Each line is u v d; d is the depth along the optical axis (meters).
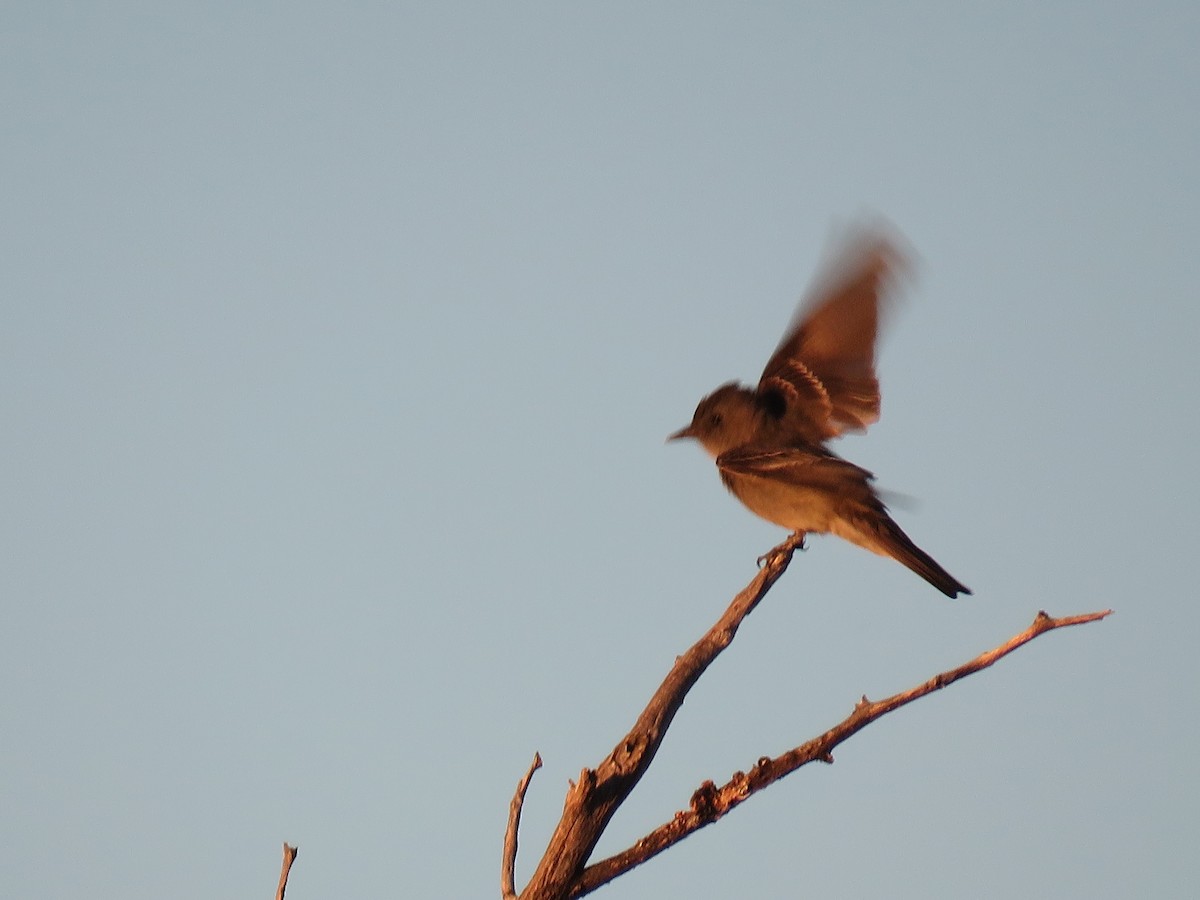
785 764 7.94
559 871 7.88
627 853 7.96
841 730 8.00
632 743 8.13
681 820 7.98
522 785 8.13
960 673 8.05
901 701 8.02
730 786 7.96
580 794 7.95
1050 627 8.04
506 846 8.01
